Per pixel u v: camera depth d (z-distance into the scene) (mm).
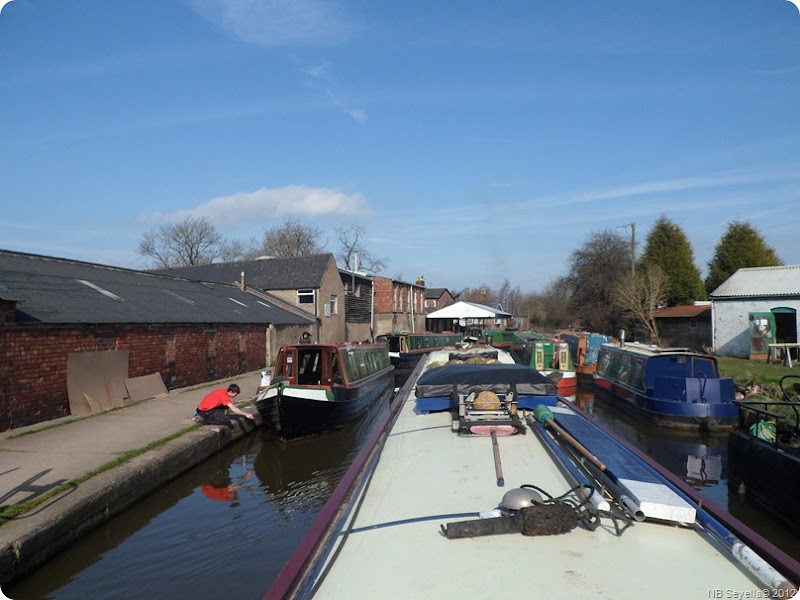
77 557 6262
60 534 5984
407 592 2816
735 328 22719
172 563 6438
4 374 9297
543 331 51812
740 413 11094
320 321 27406
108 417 10812
